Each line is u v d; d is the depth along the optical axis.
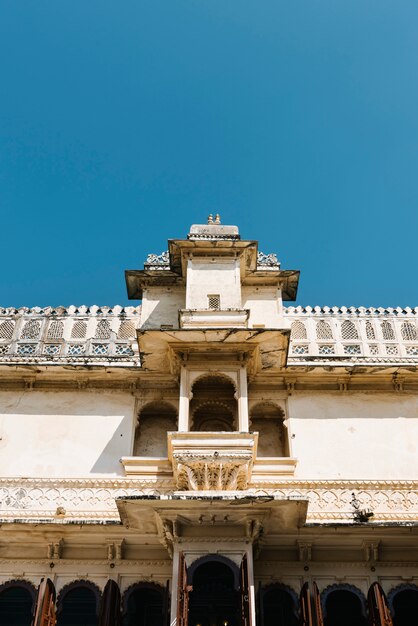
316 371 15.77
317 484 14.47
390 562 13.47
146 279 17.61
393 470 14.79
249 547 12.26
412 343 16.67
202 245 16.98
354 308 17.36
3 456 14.80
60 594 13.10
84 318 17.02
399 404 15.73
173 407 15.77
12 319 16.97
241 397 14.75
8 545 13.57
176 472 13.79
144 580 13.27
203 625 13.70
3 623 14.09
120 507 12.39
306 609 12.10
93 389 15.86
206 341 14.99
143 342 15.00
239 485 13.82
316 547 13.55
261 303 17.23
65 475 14.57
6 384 15.84
